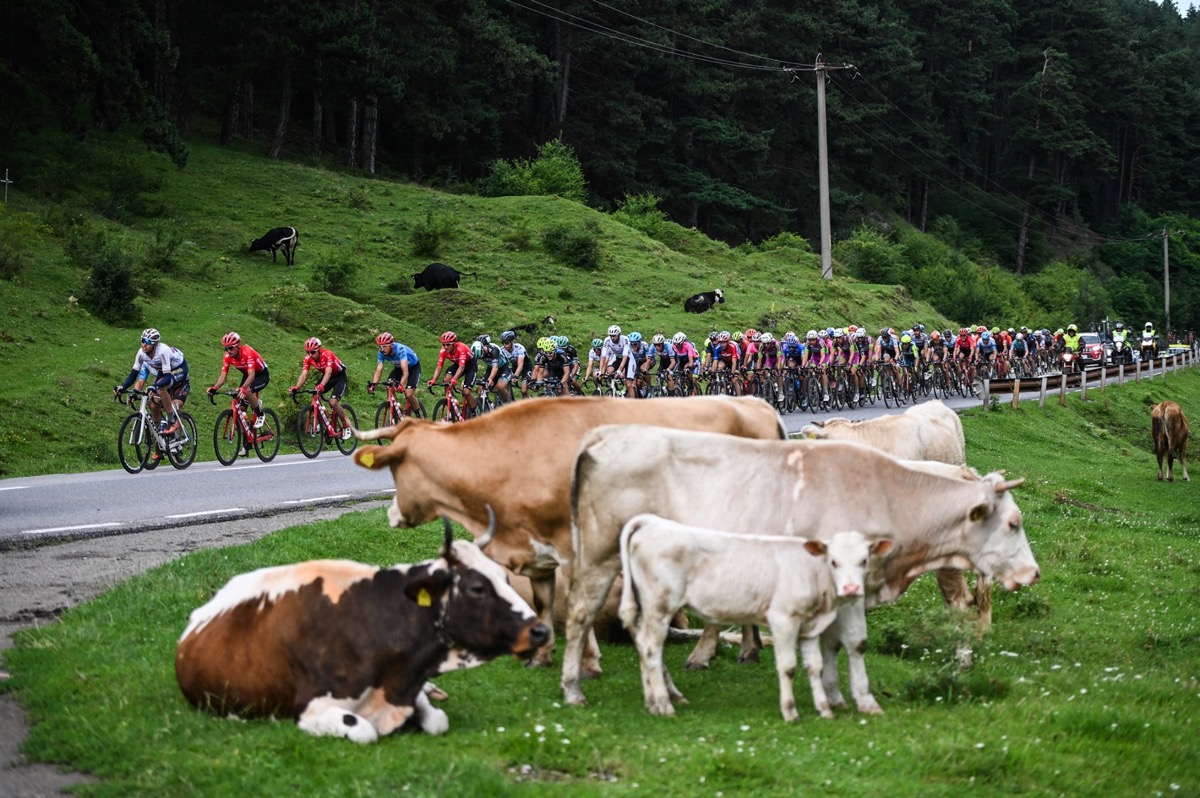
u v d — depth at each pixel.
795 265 72.38
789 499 8.70
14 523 14.23
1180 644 12.56
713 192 85.62
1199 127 144.38
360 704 7.14
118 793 6.31
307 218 56.34
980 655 10.34
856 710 8.24
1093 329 84.69
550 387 26.73
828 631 8.29
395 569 7.40
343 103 79.38
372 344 38.16
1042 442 34.56
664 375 29.89
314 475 19.66
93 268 35.97
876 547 8.02
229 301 40.78
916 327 41.41
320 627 7.17
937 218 109.62
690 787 6.48
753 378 32.09
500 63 71.50
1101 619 13.57
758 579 7.86
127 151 57.34
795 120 94.94
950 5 117.31
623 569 8.07
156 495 16.89
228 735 7.00
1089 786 7.02
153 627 9.32
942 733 7.64
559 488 8.91
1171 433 30.14
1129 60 132.00
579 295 51.28
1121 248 120.06
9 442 23.97
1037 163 120.12
